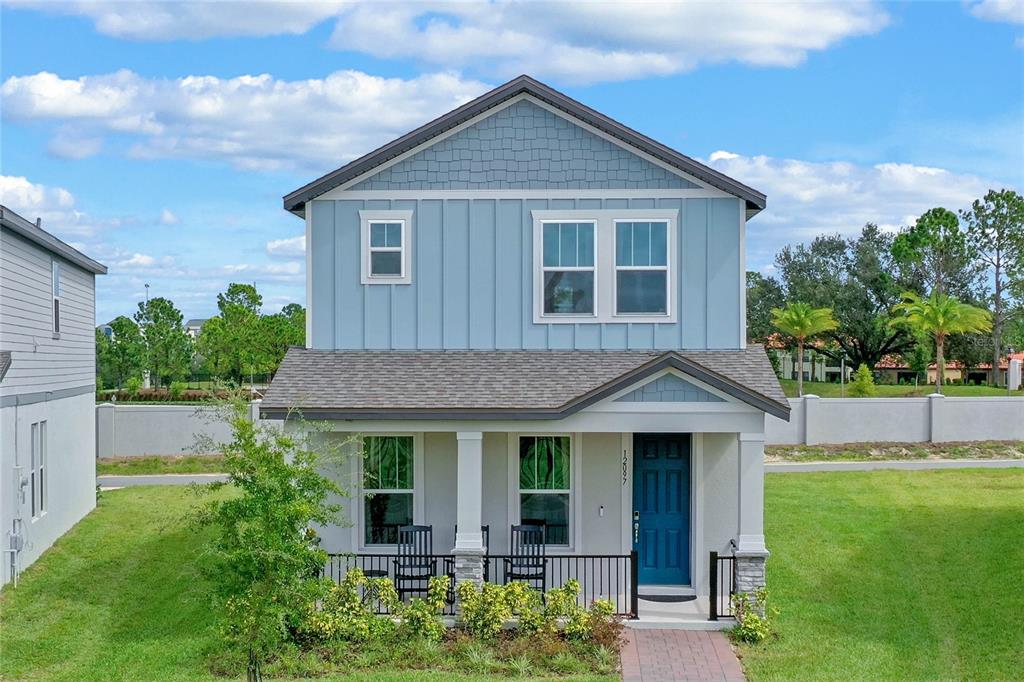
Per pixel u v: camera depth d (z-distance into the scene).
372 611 14.09
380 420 14.72
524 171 16.52
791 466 29.33
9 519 16.88
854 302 57.09
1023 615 14.36
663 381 14.48
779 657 13.26
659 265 16.47
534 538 15.66
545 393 14.90
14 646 13.99
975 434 32.81
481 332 16.56
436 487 16.06
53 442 19.89
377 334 16.61
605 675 12.62
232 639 12.48
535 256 16.52
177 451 32.22
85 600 16.19
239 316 54.69
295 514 11.42
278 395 14.95
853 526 20.59
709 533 15.92
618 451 16.08
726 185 16.23
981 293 56.56
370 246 16.62
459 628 14.15
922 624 14.53
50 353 19.62
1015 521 19.78
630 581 15.42
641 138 16.27
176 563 18.23
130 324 51.94
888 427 32.88
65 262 20.94
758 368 15.69
